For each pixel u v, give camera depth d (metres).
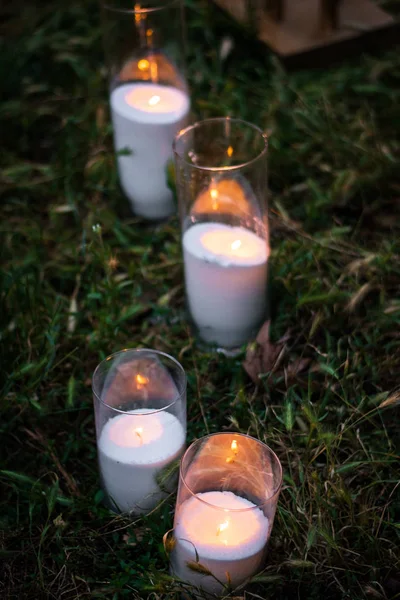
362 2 2.19
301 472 1.31
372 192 1.82
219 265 1.46
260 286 1.50
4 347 1.50
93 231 1.58
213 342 1.54
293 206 1.81
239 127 1.75
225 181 1.46
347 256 1.67
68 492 1.39
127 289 1.66
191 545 1.20
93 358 1.55
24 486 1.38
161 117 1.68
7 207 1.82
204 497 1.26
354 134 1.93
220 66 2.07
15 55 2.17
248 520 1.21
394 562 1.28
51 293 1.64
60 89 2.12
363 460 1.38
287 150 1.92
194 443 1.21
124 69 1.73
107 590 1.26
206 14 2.19
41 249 1.72
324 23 2.10
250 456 1.24
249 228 1.50
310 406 1.37
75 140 1.95
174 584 1.23
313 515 1.31
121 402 1.36
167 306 1.62
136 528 1.33
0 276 1.61
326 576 1.27
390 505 1.33
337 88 2.04
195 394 1.47
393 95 2.00
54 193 1.85
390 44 2.13
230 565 1.19
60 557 1.29
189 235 1.50
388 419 1.44
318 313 1.50
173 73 1.74
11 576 1.29
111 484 1.32
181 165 1.46
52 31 2.25
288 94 2.01
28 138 2.03
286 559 1.27
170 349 1.55
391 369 1.49
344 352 1.53
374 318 1.57
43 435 1.44
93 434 1.46
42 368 1.48
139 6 1.81
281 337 1.56
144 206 1.77
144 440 1.30
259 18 2.15
